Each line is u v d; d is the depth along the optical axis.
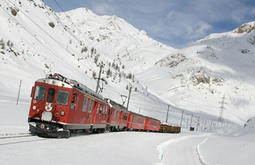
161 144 26.20
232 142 26.58
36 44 148.88
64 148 11.34
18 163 7.49
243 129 53.62
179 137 46.28
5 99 45.28
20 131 14.85
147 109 144.88
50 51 158.00
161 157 16.66
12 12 175.38
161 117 139.12
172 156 19.45
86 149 12.30
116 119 30.17
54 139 13.84
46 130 14.88
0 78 75.62
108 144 16.06
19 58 106.25
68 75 132.25
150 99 192.88
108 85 157.88
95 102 21.03
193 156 22.55
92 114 20.78
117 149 14.77
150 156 15.71
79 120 17.84
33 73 98.94
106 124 25.75
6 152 8.55
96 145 14.45
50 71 115.12
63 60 159.62
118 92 152.38
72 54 186.38
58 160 8.80
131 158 12.91
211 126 158.88
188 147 30.41
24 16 197.25
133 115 38.22
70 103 15.70
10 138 11.46
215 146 27.39
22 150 9.30
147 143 23.19
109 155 12.09
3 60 92.56
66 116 15.52
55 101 15.59
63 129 15.29
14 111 28.69
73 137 16.41
